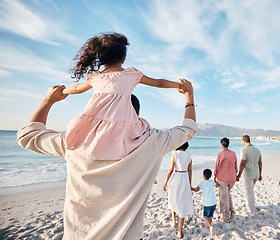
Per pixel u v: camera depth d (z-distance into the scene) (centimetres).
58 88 93
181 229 378
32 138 83
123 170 72
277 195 656
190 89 93
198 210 508
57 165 1328
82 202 73
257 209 511
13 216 484
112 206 71
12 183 818
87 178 72
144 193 77
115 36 90
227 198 442
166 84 90
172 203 398
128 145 73
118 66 92
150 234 386
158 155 78
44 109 92
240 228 406
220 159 448
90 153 70
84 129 73
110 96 77
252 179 475
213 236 377
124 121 74
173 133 81
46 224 434
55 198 628
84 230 71
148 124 85
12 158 1742
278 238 370
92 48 87
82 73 91
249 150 472
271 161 1812
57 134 85
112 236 70
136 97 116
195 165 1458
